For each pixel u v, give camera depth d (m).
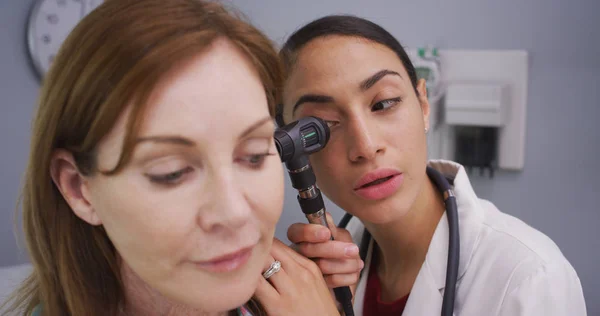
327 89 0.75
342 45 0.76
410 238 0.92
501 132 1.37
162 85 0.45
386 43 0.80
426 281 0.85
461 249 0.86
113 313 0.60
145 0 0.49
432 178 0.94
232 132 0.47
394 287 0.96
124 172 0.47
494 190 1.42
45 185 0.54
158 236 0.47
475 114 1.35
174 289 0.50
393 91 0.77
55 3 1.40
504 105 1.35
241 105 0.48
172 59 0.45
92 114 0.47
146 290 0.60
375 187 0.77
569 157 1.36
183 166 0.47
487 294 0.80
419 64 1.36
